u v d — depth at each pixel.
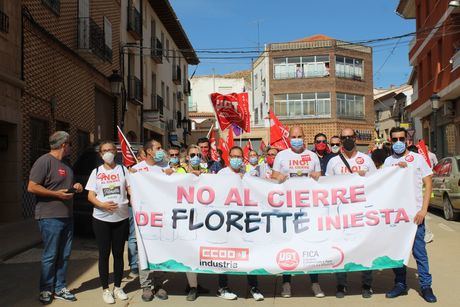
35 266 7.82
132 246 7.09
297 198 5.92
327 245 5.84
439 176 13.64
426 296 5.72
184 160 9.03
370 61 47.59
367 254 5.85
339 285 6.02
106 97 20.36
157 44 28.95
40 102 13.46
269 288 6.44
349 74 46.12
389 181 5.94
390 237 5.88
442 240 9.61
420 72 29.92
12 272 7.44
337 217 5.88
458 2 20.33
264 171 9.37
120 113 21.50
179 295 6.16
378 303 5.69
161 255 5.94
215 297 6.05
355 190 5.92
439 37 24.77
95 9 18.03
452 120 24.56
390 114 53.97
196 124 54.25
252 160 9.44
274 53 46.03
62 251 6.03
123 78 21.64
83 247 9.33
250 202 5.92
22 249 8.90
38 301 5.96
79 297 6.10
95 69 18.25
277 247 5.85
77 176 10.30
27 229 10.82
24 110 12.49
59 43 14.70
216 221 5.92
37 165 5.81
